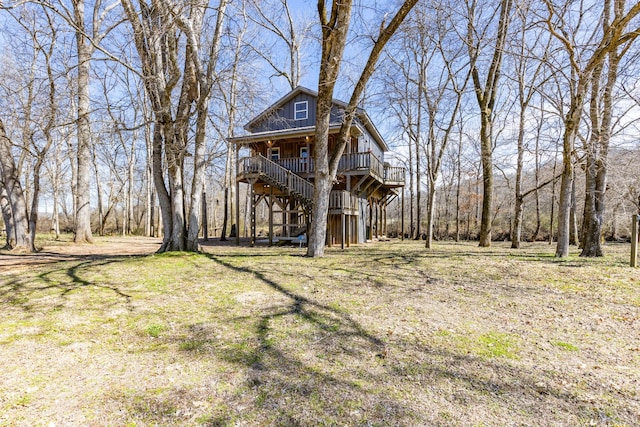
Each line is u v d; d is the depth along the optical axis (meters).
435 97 14.32
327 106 8.54
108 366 2.91
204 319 4.20
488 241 13.71
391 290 5.62
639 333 3.71
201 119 9.14
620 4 6.73
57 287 5.59
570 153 8.28
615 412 2.21
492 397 2.39
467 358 3.04
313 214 9.28
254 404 2.31
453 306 4.71
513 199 23.28
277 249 12.83
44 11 9.45
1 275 6.45
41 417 2.13
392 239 22.86
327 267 7.63
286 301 5.00
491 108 14.02
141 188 32.16
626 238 17.39
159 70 8.35
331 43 8.05
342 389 2.51
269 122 18.08
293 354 3.16
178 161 9.14
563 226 8.75
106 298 5.05
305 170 16.09
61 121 10.13
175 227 9.24
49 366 2.88
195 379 2.67
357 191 16.50
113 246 13.86
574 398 2.38
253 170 14.62
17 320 4.04
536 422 2.09
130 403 2.31
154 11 8.00
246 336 3.63
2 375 2.69
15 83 11.02
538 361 2.98
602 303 4.80
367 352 3.19
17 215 11.01
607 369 2.84
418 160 21.47
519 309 4.56
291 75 19.14
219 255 9.39
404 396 2.40
